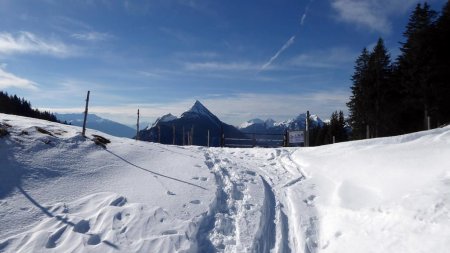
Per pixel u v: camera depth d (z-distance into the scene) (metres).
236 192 12.50
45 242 7.70
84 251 7.61
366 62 49.00
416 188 9.21
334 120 67.31
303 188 12.94
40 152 11.99
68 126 17.38
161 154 15.73
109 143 15.58
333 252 8.52
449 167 9.76
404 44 41.16
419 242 7.15
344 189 11.48
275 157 19.95
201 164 15.17
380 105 45.84
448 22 38.88
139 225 8.80
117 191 10.80
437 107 36.84
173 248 8.11
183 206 10.30
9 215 8.52
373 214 9.07
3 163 10.63
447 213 7.43
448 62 37.78
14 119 15.54
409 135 17.61
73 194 10.18
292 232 9.79
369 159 13.68
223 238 9.17
